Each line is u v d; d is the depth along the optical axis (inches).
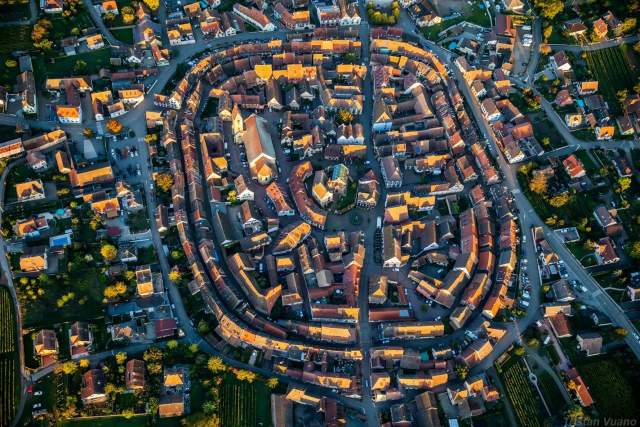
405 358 7637.8
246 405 7293.3
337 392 7519.7
